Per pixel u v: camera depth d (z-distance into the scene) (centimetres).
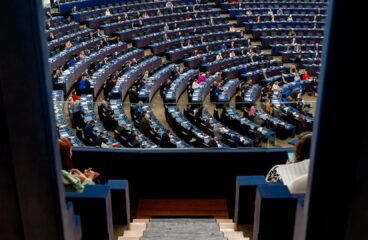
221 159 847
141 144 1420
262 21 3803
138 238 634
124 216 686
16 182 349
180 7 3819
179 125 1677
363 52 301
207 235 656
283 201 522
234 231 677
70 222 409
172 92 2323
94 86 2306
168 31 3375
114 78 2369
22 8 300
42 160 342
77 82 2272
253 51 3353
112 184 682
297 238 405
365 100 311
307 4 3962
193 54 3091
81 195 554
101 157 847
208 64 2955
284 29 3612
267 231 541
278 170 566
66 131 1539
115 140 1466
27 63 313
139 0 3881
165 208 841
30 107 325
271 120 1520
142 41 3244
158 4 3838
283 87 2647
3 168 346
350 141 324
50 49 2831
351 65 305
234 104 1694
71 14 3441
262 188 539
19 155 340
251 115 1600
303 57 3325
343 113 317
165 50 3203
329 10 302
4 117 328
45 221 363
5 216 361
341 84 310
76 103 1762
